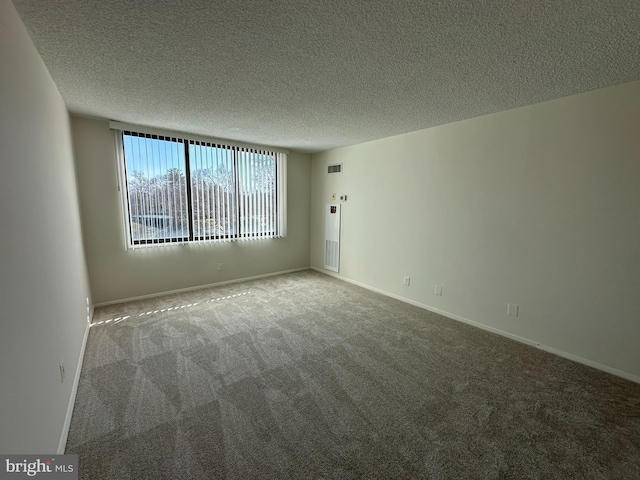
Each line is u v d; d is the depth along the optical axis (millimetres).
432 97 2613
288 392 2156
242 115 3207
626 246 2336
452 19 1504
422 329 3258
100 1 1374
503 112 2977
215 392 2146
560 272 2695
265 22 1553
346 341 2955
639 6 1367
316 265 5859
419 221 3893
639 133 2227
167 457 1591
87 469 1511
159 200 4102
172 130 3963
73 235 2666
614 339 2428
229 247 4910
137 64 2039
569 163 2578
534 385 2271
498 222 3096
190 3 1394
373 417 1918
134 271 4023
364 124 3523
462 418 1919
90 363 2504
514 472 1536
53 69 2090
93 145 3557
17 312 1193
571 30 1582
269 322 3389
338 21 1536
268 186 5230
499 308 3146
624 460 1612
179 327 3223
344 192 5066
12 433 1082
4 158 1177
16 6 1396
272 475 1497
